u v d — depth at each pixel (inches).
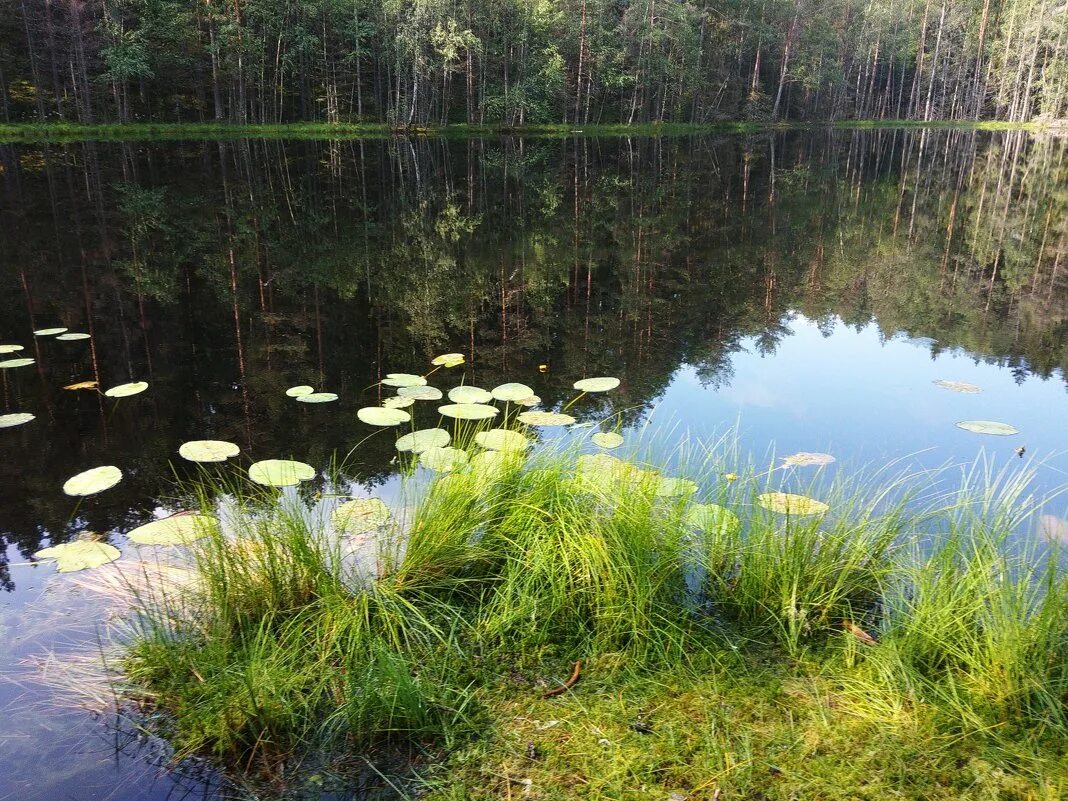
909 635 83.9
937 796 64.8
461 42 1229.7
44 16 1043.3
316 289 301.4
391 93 1412.4
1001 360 222.5
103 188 553.0
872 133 1567.4
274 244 386.3
